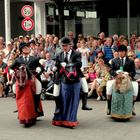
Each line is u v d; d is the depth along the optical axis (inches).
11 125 435.8
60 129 414.3
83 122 445.7
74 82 414.9
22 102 424.5
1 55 685.3
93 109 521.3
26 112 422.9
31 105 427.2
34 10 1173.1
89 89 618.8
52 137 382.6
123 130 406.9
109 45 698.8
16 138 380.8
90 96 631.8
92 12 1123.3
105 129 412.2
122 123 438.9
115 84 444.5
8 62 653.9
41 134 394.6
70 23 1127.0
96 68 622.5
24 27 822.5
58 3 856.9
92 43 709.9
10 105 562.3
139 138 374.9
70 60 418.0
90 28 1126.4
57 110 427.2
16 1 1236.5
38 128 419.8
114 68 466.6
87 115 483.5
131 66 465.1
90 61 698.2
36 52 706.2
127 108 445.1
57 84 421.4
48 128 419.2
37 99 440.5
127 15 991.0
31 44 716.0
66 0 867.4
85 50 689.6
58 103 425.4
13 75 446.6
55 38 746.8
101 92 596.7
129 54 613.0
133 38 803.4
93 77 627.8
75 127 422.3
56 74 423.5
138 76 596.7
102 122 445.1
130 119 458.9
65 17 1118.4
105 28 1117.7
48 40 754.2
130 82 446.9
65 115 422.0
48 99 614.2
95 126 426.0
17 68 439.2
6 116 483.5
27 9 821.9
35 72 434.9
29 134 395.5
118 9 1103.0
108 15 1114.1
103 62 616.7
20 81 419.8
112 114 449.4
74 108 418.0
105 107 535.2
